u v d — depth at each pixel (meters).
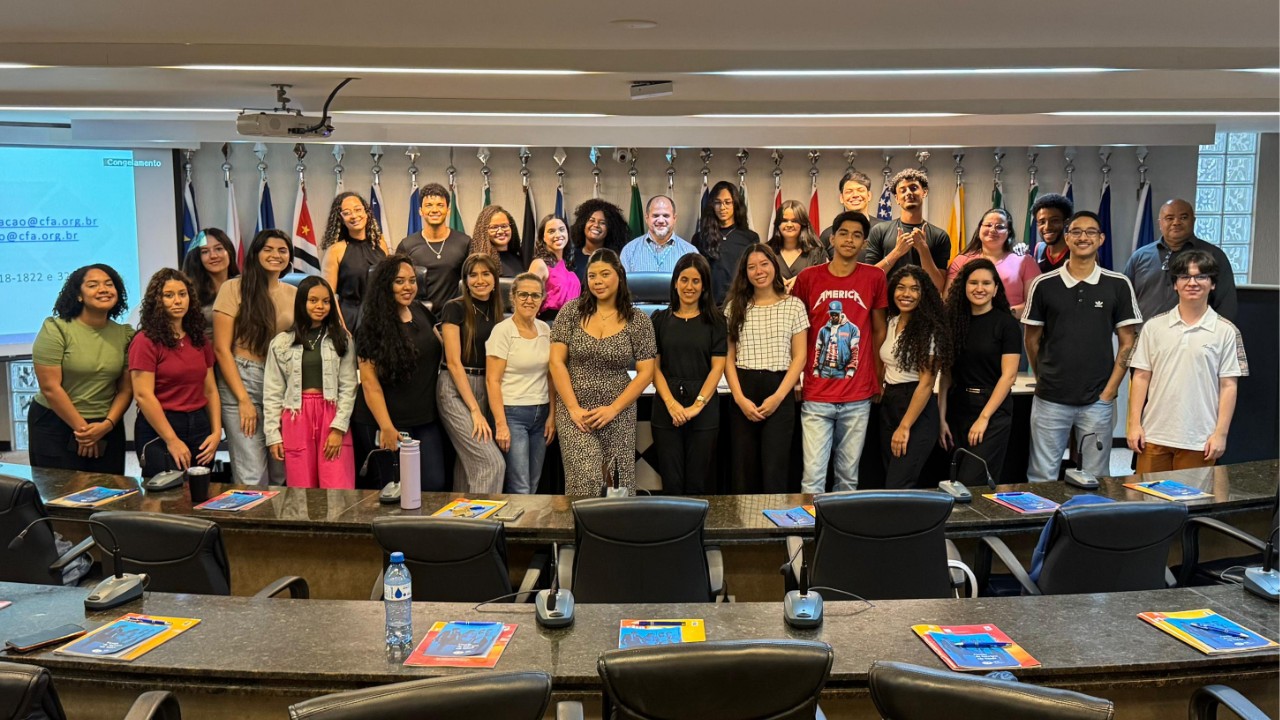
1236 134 9.84
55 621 3.00
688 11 3.57
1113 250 9.15
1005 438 5.53
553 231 6.88
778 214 7.75
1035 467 5.66
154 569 3.36
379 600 3.41
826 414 5.46
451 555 3.31
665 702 2.22
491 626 2.96
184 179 8.64
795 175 8.99
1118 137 8.27
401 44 4.30
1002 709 2.08
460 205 8.92
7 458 8.35
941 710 2.13
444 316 5.32
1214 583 4.32
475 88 5.56
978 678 2.14
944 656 2.73
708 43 4.26
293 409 5.18
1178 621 2.97
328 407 5.23
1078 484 4.51
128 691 2.78
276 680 2.70
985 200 9.06
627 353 5.19
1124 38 4.17
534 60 4.48
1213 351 5.13
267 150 8.75
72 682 2.77
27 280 8.10
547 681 2.13
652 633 2.89
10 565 3.76
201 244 6.08
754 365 5.37
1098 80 5.31
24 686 2.16
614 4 3.44
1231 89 5.82
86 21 3.76
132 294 8.41
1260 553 4.61
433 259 6.81
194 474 4.33
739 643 2.24
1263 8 3.54
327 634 2.91
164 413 5.23
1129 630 2.91
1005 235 6.98
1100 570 3.41
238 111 7.18
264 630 2.94
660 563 3.40
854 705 2.73
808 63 4.52
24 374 8.59
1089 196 9.06
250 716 2.78
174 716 2.55
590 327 5.21
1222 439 5.12
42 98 5.93
